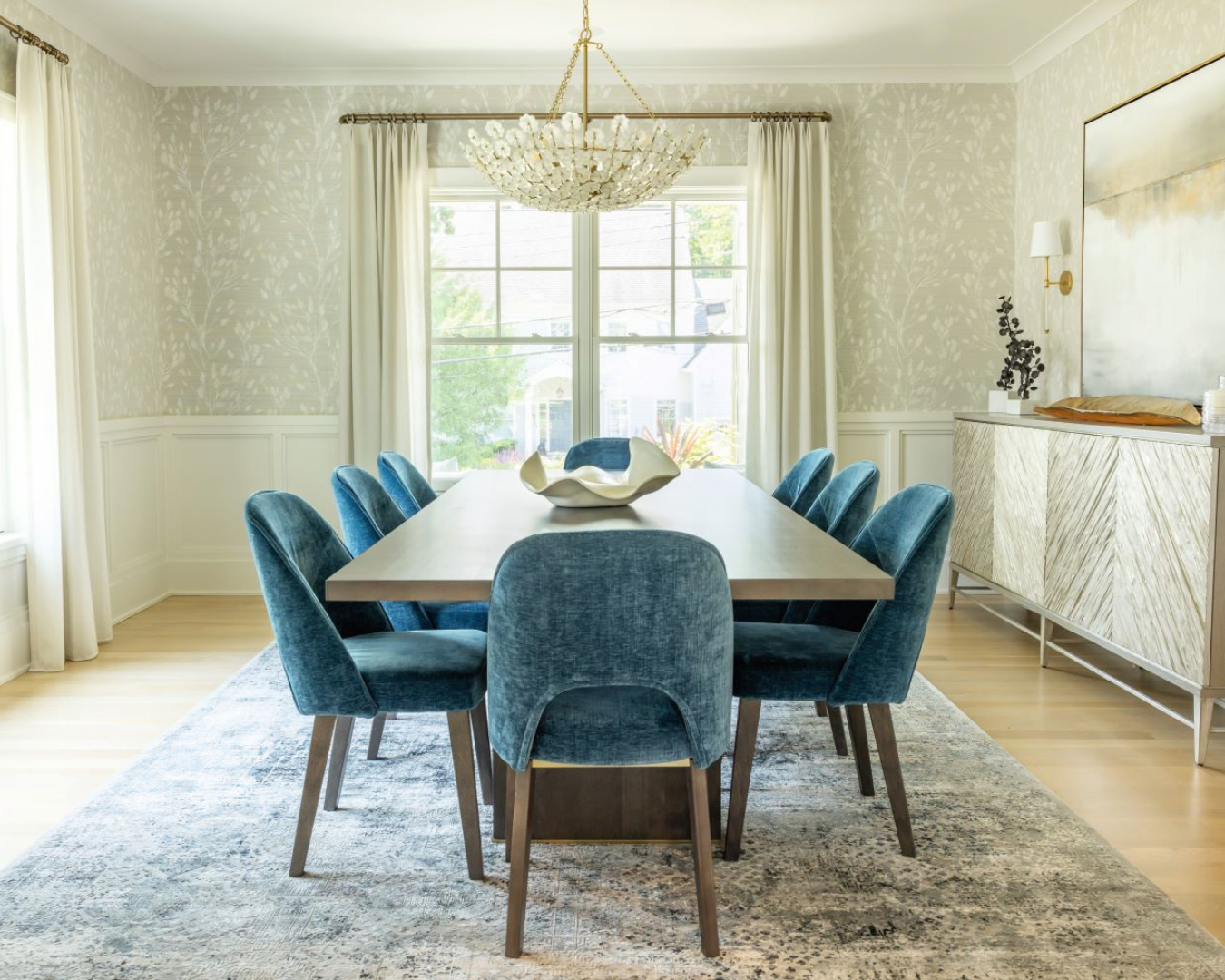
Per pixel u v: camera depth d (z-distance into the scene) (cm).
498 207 575
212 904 231
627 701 213
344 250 554
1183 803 289
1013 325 524
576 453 475
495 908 229
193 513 578
